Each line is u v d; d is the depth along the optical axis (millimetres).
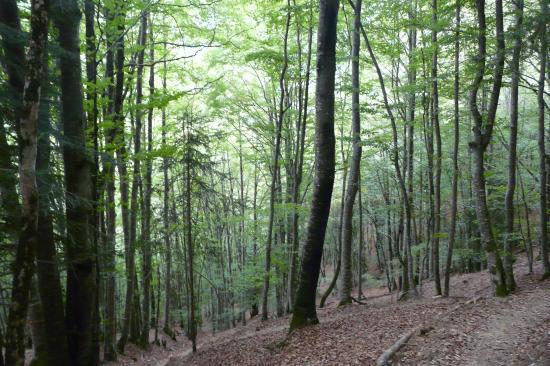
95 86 10344
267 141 25984
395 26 16000
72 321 9156
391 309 13445
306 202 28141
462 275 23000
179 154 13727
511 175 14328
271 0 18156
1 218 6715
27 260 5656
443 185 24422
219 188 31328
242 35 19281
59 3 8234
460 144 24484
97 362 9609
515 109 14422
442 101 21984
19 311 5562
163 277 27688
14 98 7180
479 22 12258
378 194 30156
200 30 15477
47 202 7270
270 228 19641
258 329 17969
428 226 19391
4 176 6520
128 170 15227
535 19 10562
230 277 26656
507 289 12875
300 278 12039
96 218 9906
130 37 16391
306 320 11875
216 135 14938
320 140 11398
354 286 35625
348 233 17656
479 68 12328
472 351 8117
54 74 9617
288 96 20922
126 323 16453
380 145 14836
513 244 27172
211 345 16828
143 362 16016
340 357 8938
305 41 21922
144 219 15945
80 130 8984
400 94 21172
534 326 9055
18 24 7844
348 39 18062
